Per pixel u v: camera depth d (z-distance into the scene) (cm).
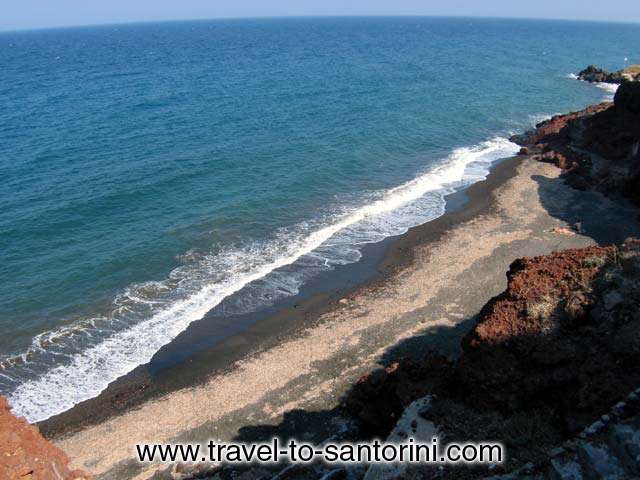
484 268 3353
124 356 2703
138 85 9525
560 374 1636
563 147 5512
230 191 4541
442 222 4075
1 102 8019
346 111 7319
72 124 6512
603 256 2059
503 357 1745
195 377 2567
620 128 5056
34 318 2950
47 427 2292
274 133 6166
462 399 1825
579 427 1466
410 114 7275
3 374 2564
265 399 2395
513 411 1662
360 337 2762
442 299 3047
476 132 6588
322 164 5222
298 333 2847
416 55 14575
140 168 4950
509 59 13850
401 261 3525
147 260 3500
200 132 6162
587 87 9825
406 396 1942
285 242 3766
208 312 3031
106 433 2248
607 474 1115
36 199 4272
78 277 3309
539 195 4481
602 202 4256
